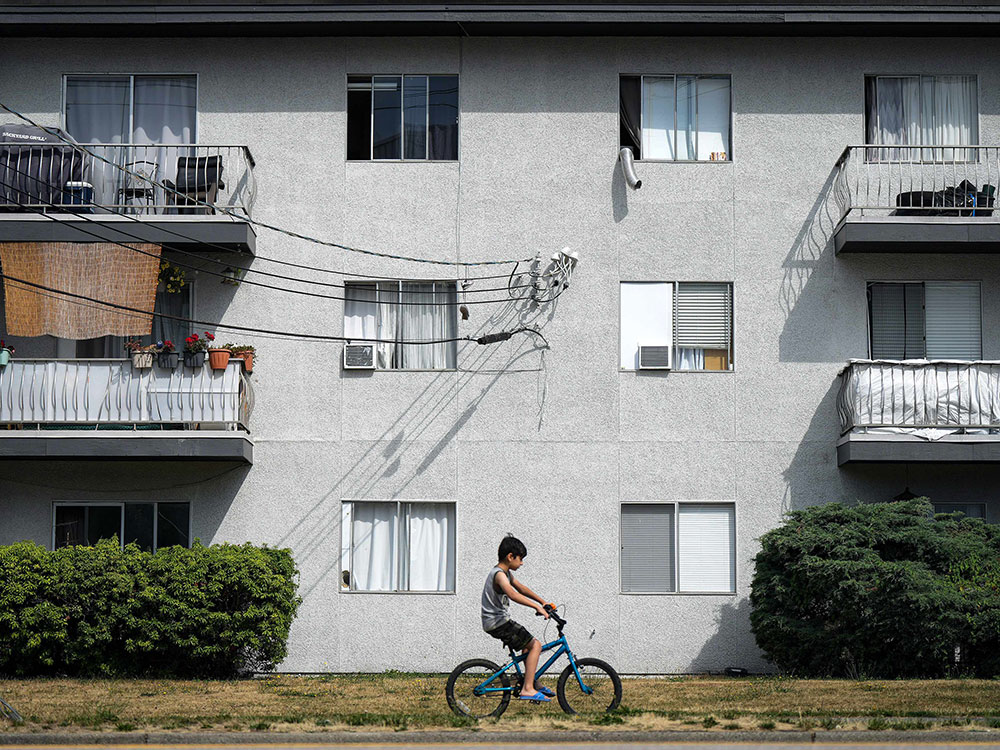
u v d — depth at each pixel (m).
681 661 20.59
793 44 21.61
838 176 21.19
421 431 21.05
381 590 20.86
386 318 21.34
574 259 21.27
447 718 13.38
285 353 21.19
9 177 20.59
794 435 21.03
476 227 21.34
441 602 20.73
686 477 20.95
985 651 18.33
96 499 20.98
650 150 21.56
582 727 12.92
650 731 12.66
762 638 19.36
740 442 21.02
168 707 14.78
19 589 18.53
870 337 21.33
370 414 21.08
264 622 18.75
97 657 18.88
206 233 20.39
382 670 20.61
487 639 20.66
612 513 20.89
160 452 19.95
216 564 18.88
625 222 21.36
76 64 21.55
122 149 21.34
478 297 21.27
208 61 21.61
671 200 21.38
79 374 20.20
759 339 21.19
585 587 20.73
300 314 21.23
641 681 18.38
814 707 14.37
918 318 21.33
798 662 19.03
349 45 21.61
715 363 21.25
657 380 21.11
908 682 17.08
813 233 21.34
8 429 20.30
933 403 20.12
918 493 20.95
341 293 21.28
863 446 20.08
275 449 21.03
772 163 21.42
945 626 17.78
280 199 21.38
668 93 21.59
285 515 20.92
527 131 21.47
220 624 18.72
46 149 20.84
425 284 21.38
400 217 21.38
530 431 21.03
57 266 20.28
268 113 21.52
